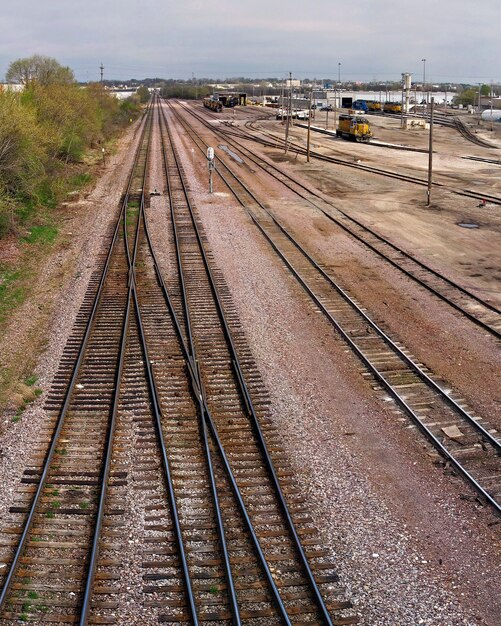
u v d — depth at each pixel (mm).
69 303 20344
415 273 23344
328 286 21828
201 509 10688
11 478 11484
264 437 12852
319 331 18109
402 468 11852
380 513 10602
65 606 8727
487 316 19172
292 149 63000
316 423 13414
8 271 23797
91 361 16281
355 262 24781
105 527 10250
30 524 10219
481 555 9688
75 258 25391
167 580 9164
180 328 18078
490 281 22562
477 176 46906
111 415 13680
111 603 8719
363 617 8523
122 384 15078
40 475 11594
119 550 9734
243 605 8734
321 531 10148
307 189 40531
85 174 45062
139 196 37469
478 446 12594
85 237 28547
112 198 37250
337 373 15625
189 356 16375
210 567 9406
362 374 15586
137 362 16219
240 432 13070
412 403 14219
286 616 8430
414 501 10914
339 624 8398
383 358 16422
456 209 34781
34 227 29750
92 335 17828
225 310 19641
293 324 18594
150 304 20188
